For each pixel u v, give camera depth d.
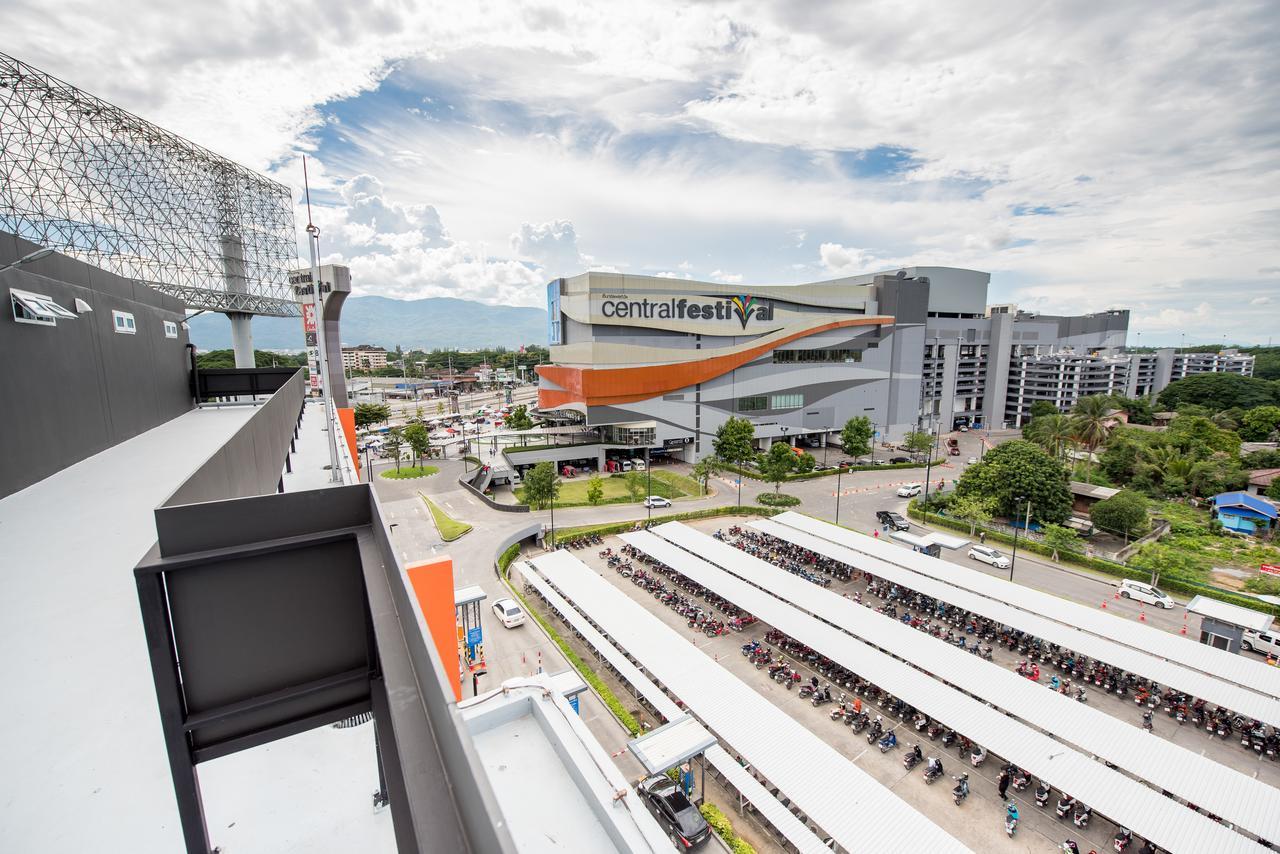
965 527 41.66
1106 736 18.09
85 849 4.42
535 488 41.81
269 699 5.39
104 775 4.98
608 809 5.98
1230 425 71.31
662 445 59.75
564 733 7.09
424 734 3.04
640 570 33.94
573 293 58.94
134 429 18.53
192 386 27.61
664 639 23.36
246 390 29.61
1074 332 110.94
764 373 64.88
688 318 60.28
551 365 67.50
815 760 17.06
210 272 52.00
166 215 47.41
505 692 7.93
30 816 4.59
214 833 9.18
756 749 17.48
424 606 11.72
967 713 19.36
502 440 67.81
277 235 59.72
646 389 57.84
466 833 2.40
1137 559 33.00
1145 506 39.28
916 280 72.56
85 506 10.81
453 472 54.00
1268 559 34.78
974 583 29.52
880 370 72.25
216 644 5.23
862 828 14.87
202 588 5.09
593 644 23.45
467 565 32.16
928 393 82.81
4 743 5.19
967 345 85.62
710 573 30.62
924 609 29.39
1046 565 35.41
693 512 44.16
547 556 31.95
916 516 43.88
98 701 5.69
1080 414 55.19
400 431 71.25
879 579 33.06
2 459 11.35
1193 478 47.66
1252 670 21.50
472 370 186.12
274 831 9.21
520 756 6.98
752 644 25.36
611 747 19.19
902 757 19.31
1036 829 16.55
